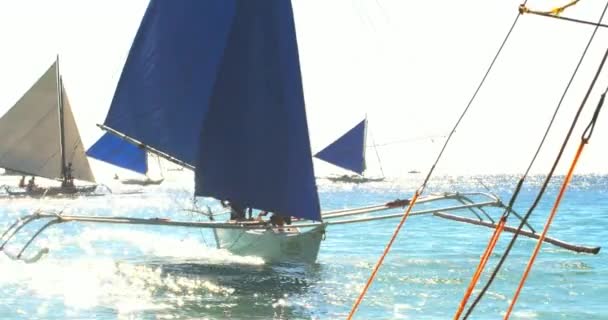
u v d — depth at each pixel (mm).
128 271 19922
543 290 17219
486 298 16266
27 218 20906
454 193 21500
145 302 15453
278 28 19641
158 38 23281
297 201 19453
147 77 23406
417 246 28281
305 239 19984
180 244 28125
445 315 14383
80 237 31938
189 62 22984
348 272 19891
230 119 20266
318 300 15750
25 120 64812
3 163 64312
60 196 66625
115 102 23547
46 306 14930
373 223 42750
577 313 14648
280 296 16188
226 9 22484
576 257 23281
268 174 19844
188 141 23016
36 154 65562
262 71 19875
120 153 51688
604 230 35750
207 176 20672
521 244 27938
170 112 23203
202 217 27891
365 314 14359
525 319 14117
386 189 141125
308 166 19312
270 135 19797
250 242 21484
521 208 58250
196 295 16281
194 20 22844
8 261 21656
